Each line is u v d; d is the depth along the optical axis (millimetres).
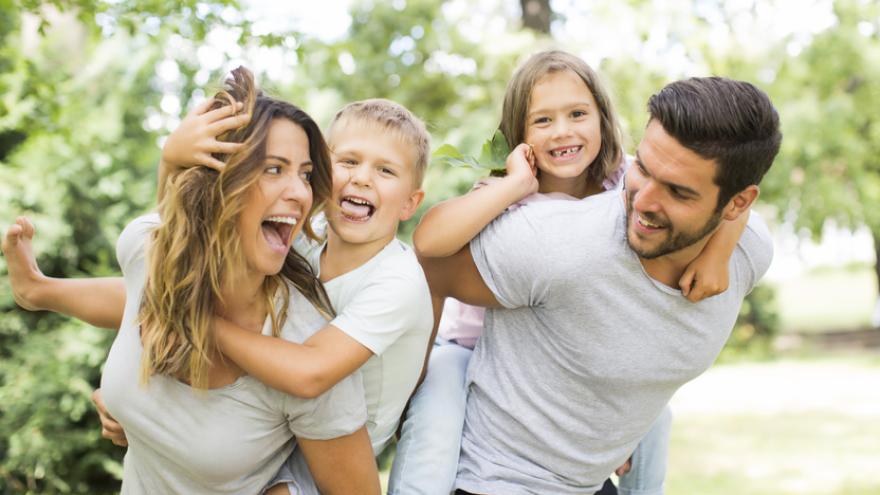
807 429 8688
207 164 1685
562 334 2072
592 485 2291
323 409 1859
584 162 2486
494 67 10453
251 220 1727
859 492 6414
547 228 2008
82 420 6215
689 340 2092
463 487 2189
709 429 8922
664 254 1927
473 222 2055
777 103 12875
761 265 2158
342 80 10992
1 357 6391
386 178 2080
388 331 1944
